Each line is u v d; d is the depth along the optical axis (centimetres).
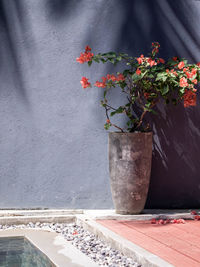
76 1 612
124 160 575
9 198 610
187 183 622
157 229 538
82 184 615
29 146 611
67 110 613
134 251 464
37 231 548
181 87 581
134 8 617
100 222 566
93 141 614
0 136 609
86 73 614
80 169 614
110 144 586
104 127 596
